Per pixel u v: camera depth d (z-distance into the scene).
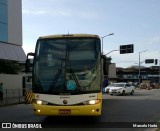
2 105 25.69
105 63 14.12
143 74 123.19
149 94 45.12
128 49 50.69
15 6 37.94
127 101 29.17
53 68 13.13
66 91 12.81
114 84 43.41
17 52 37.12
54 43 13.44
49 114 12.80
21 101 30.00
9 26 36.78
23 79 42.66
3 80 36.50
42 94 12.92
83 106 12.70
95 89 12.90
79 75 12.97
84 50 13.31
